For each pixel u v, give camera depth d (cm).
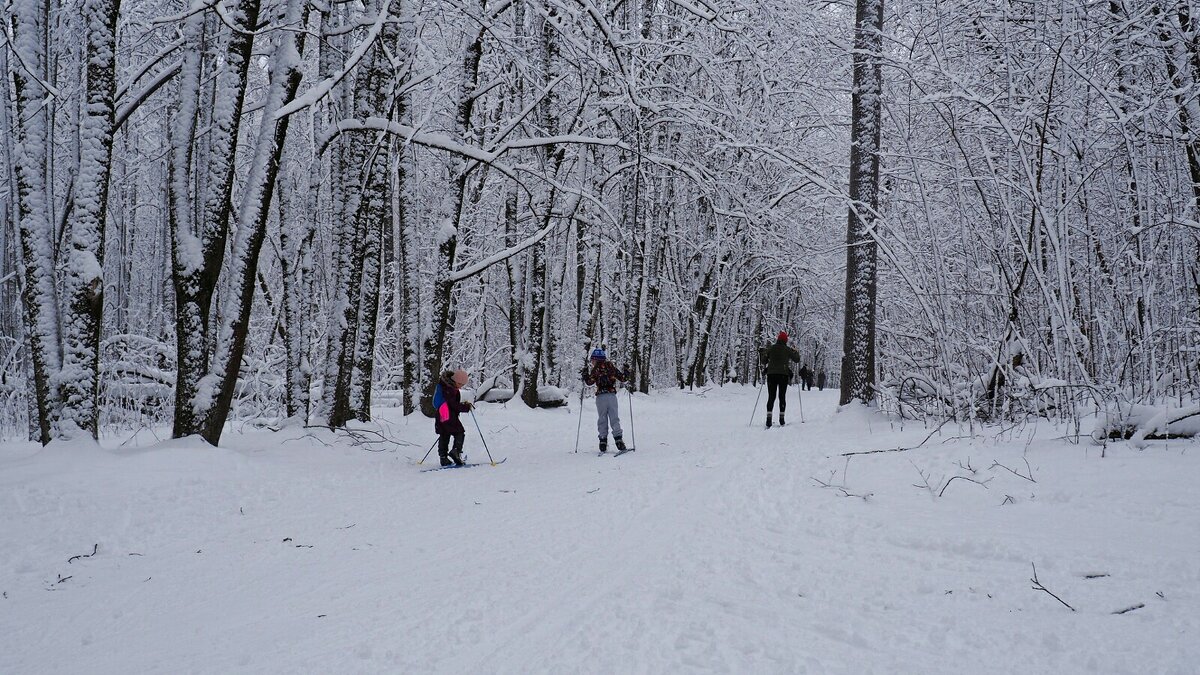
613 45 1230
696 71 1906
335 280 1395
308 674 344
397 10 1343
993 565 456
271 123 1050
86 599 468
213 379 1005
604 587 467
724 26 1386
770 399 1484
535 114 1953
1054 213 889
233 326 1024
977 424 995
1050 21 1009
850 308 1313
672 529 625
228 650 379
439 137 1331
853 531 569
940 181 1150
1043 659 324
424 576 505
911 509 605
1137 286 813
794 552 529
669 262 3228
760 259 3450
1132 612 362
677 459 1058
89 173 928
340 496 834
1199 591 375
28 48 915
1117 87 1014
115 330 2153
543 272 2073
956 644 348
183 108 1020
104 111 941
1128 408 746
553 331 2411
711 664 336
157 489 800
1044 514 539
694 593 447
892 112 1035
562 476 958
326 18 1389
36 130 928
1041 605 384
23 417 1536
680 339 3431
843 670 324
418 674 339
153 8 1567
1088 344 847
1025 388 936
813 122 1958
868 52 1222
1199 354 823
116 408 1568
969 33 1192
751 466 916
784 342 1486
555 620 407
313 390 1889
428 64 1453
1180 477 561
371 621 416
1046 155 962
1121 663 311
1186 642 322
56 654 380
